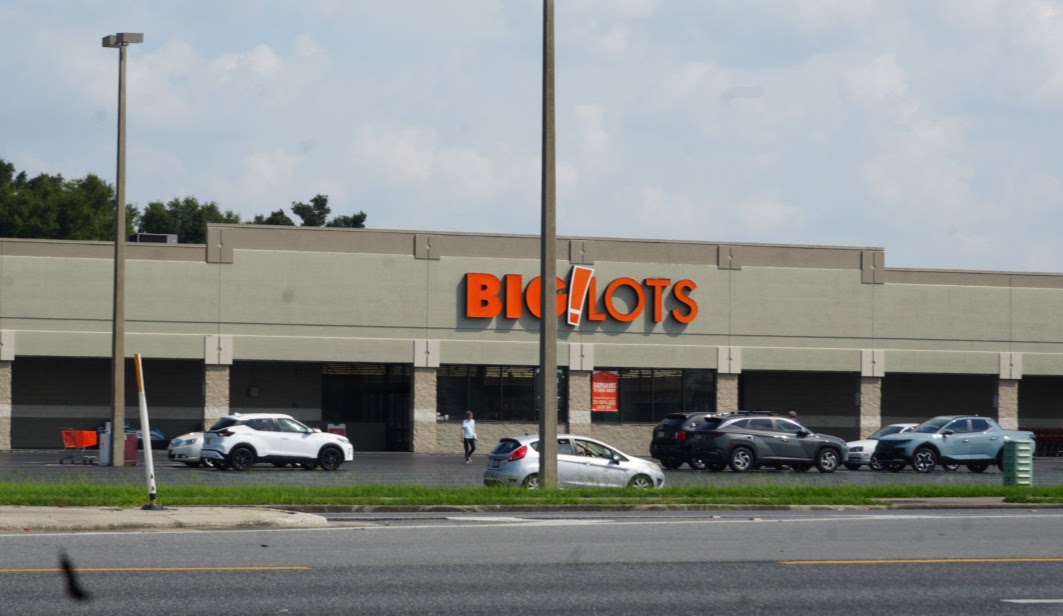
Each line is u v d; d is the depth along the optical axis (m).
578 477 29.45
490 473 29.62
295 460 38.25
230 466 38.28
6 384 50.03
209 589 12.59
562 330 54.91
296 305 52.44
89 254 50.81
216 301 51.72
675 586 13.33
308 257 52.59
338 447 38.75
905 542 17.58
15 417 53.88
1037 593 13.15
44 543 16.02
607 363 55.12
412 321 53.47
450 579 13.55
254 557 14.97
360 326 52.97
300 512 21.52
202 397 55.25
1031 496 27.12
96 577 13.17
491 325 54.19
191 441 38.91
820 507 24.84
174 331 51.31
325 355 52.56
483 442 54.56
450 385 54.81
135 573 13.47
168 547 15.77
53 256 50.53
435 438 53.47
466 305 53.88
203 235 121.25
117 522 18.14
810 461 41.16
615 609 11.95
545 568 14.50
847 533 18.75
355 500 23.48
